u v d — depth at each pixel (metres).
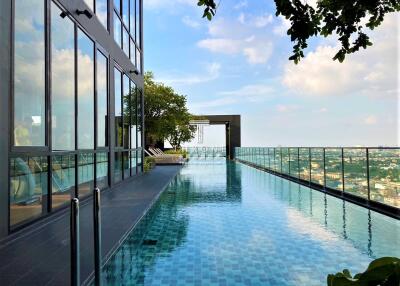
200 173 15.91
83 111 7.11
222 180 12.87
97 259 2.62
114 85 9.61
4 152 4.25
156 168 17.45
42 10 5.28
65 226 5.01
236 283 3.52
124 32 11.12
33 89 5.01
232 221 6.25
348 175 8.21
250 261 4.17
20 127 4.66
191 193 9.58
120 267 4.04
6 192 4.30
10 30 4.40
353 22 1.99
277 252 4.50
